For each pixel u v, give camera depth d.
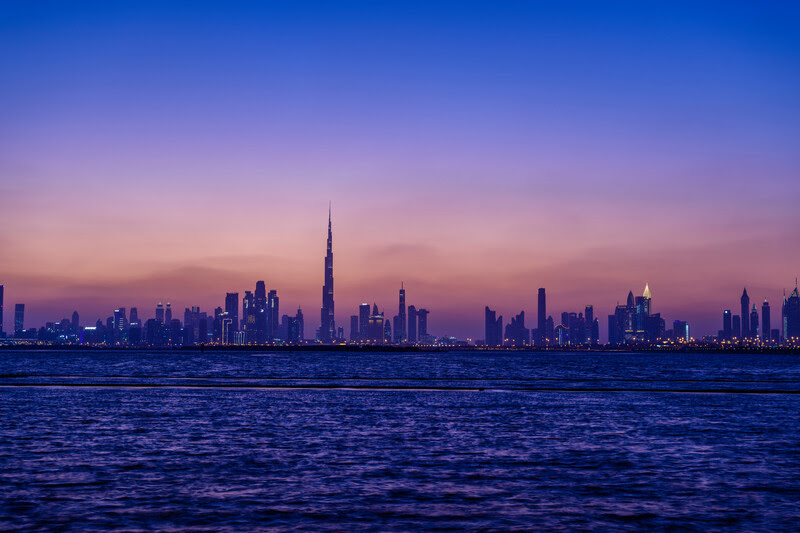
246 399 78.00
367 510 27.42
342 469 35.91
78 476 33.50
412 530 24.72
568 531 24.73
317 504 28.31
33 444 43.69
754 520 26.20
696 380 135.00
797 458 39.94
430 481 33.00
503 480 33.34
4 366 199.25
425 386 103.56
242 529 24.69
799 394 90.88
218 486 31.56
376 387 100.62
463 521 25.92
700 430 52.59
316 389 95.69
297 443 45.00
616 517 26.59
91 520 25.62
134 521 25.56
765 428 53.88
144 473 34.44
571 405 73.44
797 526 25.44
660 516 26.77
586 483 32.72
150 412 63.06
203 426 53.38
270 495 29.86
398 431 51.28
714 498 29.69
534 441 46.47
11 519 25.64
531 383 116.88
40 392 86.00
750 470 36.09
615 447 43.97
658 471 35.78
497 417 61.19
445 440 46.75
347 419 58.97
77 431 49.88
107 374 146.88
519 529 24.95
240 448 42.72
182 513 26.75
